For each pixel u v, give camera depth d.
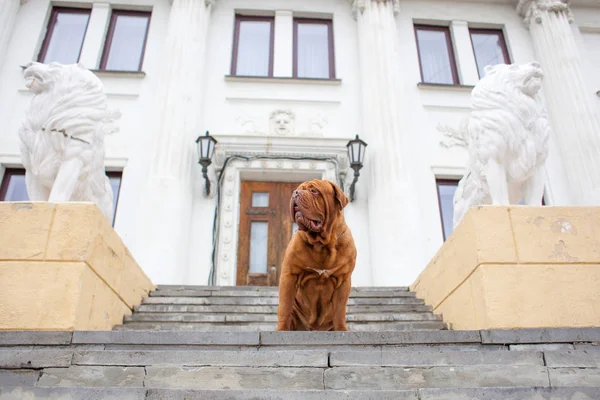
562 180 10.48
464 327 4.59
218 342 3.33
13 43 11.13
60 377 3.02
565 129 10.73
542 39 11.80
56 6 11.80
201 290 6.43
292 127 10.59
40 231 4.31
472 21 12.27
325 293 4.02
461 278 4.68
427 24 12.35
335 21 11.97
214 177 10.00
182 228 9.23
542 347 3.48
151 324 5.04
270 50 11.69
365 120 10.53
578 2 12.45
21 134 5.41
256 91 10.96
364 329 4.95
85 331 3.42
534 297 4.17
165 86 10.38
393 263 9.07
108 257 4.78
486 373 3.01
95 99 5.52
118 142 10.24
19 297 4.09
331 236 3.82
